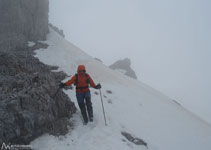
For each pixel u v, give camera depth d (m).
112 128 7.59
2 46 19.73
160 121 12.21
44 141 5.58
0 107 5.00
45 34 26.53
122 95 14.40
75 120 7.17
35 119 5.67
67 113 7.27
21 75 6.66
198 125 16.45
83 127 6.84
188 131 12.95
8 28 22.36
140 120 10.67
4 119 4.89
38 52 20.73
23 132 5.25
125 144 6.71
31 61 9.01
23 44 21.42
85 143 5.91
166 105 18.92
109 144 6.25
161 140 9.24
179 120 14.94
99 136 6.51
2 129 4.75
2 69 6.79
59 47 24.36
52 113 6.50
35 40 24.12
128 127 8.71
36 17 25.62
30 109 5.65
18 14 23.39
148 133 9.37
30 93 5.94
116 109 10.72
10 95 5.50
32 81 6.58
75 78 7.02
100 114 8.62
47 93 6.68
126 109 11.56
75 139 6.05
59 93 7.38
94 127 7.02
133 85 21.95
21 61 8.02
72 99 9.30
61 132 6.16
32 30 24.31
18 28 23.00
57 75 13.56
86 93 7.11
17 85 6.07
